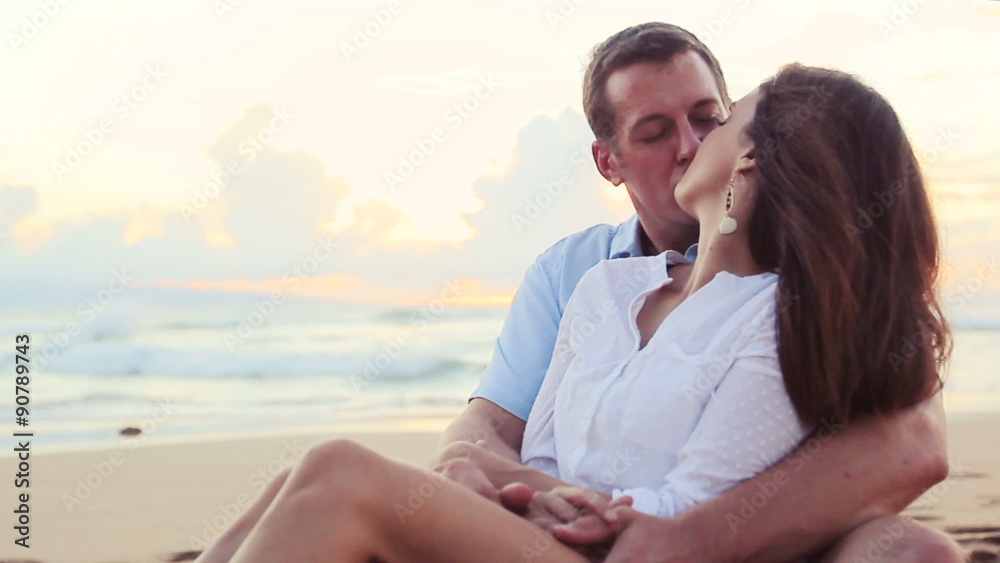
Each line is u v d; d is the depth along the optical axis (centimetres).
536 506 176
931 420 182
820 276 171
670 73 255
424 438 733
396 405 853
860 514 170
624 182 271
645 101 255
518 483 178
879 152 181
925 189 187
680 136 255
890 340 174
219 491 566
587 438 186
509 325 266
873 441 173
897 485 172
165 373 929
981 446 629
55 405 833
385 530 153
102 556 441
